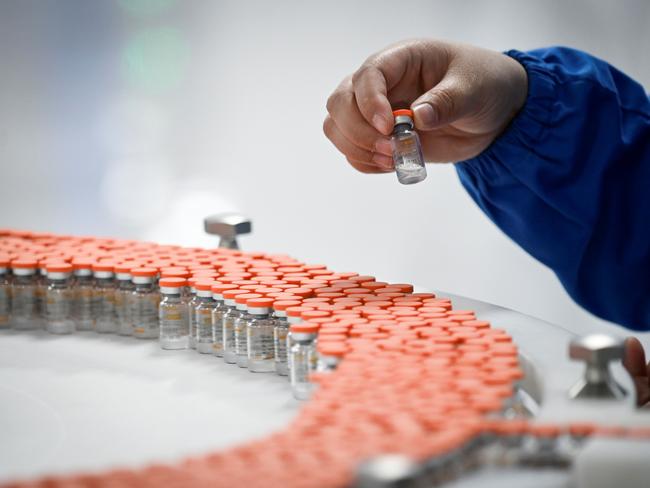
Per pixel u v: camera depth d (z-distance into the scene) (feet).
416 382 4.14
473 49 6.91
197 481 3.08
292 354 5.13
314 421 3.67
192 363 6.05
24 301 7.09
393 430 3.50
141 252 7.70
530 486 3.29
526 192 7.57
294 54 17.51
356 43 17.43
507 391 4.04
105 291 6.91
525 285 16.49
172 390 5.41
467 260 16.75
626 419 3.67
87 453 4.35
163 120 17.87
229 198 17.71
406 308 5.84
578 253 7.64
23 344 6.67
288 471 3.10
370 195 17.20
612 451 3.23
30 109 17.76
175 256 7.51
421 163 6.10
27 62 17.72
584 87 7.21
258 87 17.63
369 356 4.63
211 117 17.78
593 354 3.96
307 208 17.52
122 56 17.79
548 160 7.31
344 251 17.30
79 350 6.46
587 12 16.35
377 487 2.82
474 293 16.69
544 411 3.83
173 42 17.74
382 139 6.43
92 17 17.72
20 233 8.66
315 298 6.13
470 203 16.72
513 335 5.52
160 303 6.50
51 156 17.84
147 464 3.44
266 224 17.62
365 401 3.89
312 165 17.53
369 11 17.31
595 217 7.44
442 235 16.88
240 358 5.89
